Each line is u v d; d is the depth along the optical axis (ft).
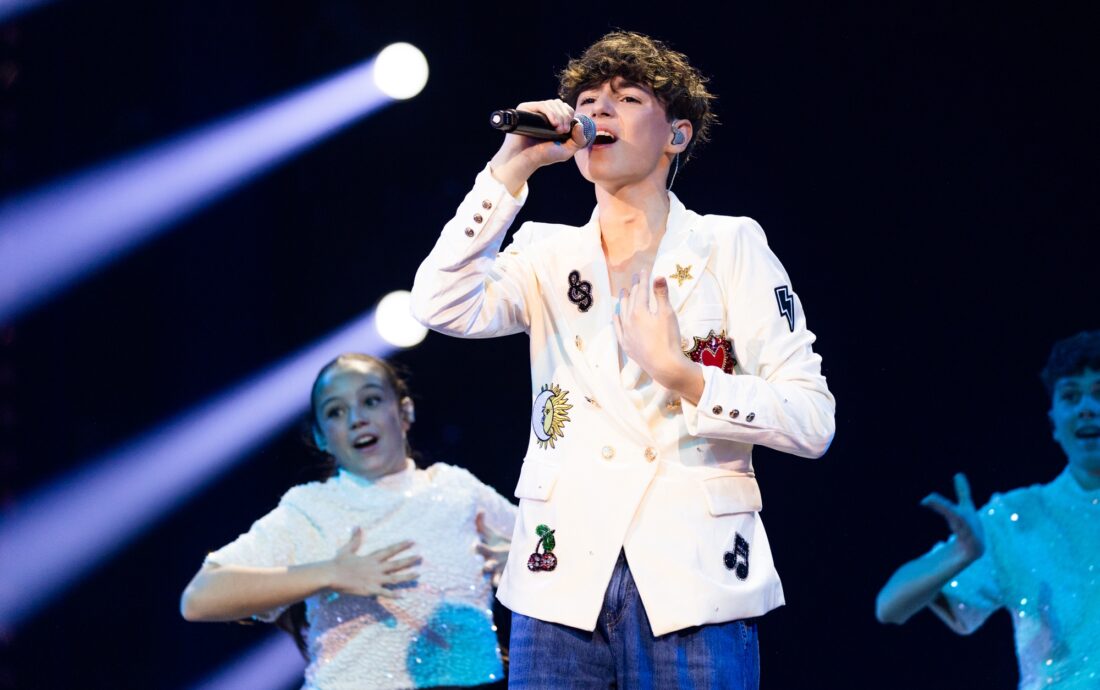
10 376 50.26
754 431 17.71
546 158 18.72
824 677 51.37
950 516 33.19
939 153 49.16
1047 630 31.58
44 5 49.67
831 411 18.45
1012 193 48.55
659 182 20.03
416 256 56.75
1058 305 48.26
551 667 18.03
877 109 49.57
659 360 17.43
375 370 33.55
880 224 49.88
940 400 49.88
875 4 49.29
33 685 49.60
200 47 51.85
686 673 17.58
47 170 50.06
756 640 18.54
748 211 50.57
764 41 50.21
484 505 33.60
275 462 53.62
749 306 18.90
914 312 49.88
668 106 19.93
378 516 32.24
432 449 56.75
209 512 52.44
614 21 51.72
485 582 32.37
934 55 48.91
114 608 51.06
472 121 56.49
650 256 19.57
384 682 30.53
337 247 56.44
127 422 51.75
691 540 17.89
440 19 55.83
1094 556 31.27
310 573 30.17
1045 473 48.83
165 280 52.16
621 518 17.94
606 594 17.95
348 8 55.26
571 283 19.44
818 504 51.57
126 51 51.06
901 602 33.99
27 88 49.65
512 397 57.31
